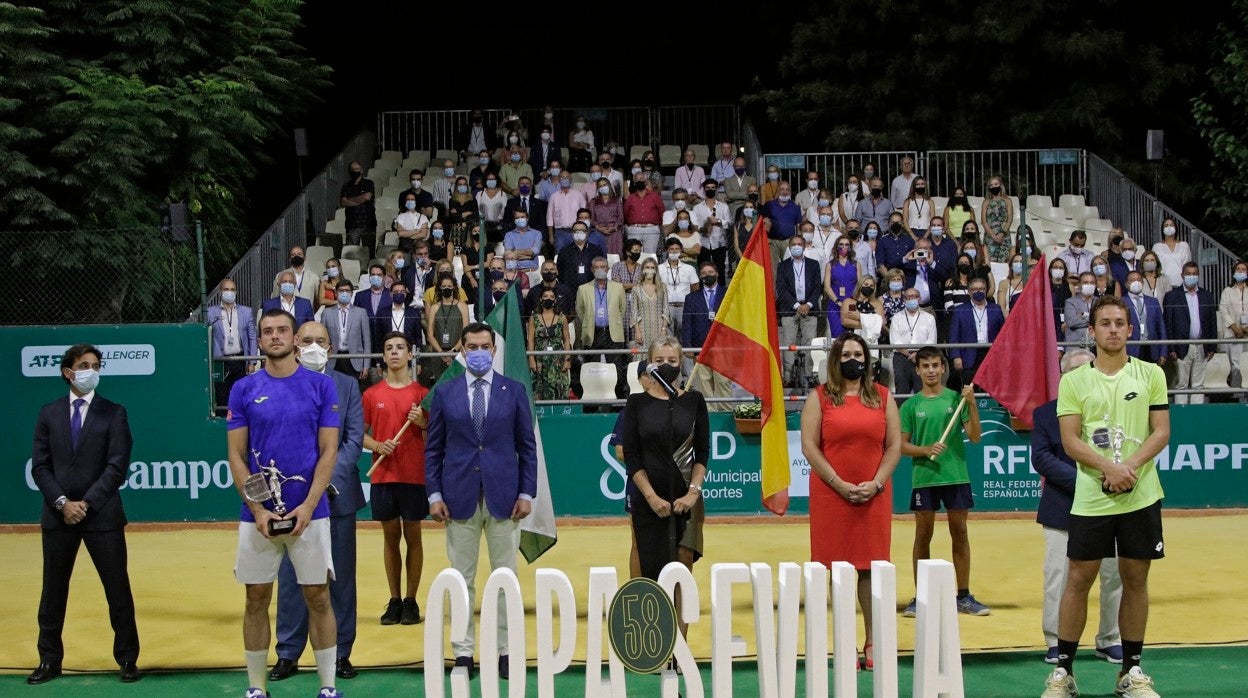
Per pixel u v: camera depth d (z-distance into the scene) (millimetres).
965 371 14758
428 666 6469
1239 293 16219
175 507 14531
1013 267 18734
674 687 6430
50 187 19578
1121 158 24875
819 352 14844
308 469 7121
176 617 9883
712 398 14680
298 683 8031
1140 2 24969
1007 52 24734
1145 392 7293
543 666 6406
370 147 26562
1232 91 22953
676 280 17328
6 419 14484
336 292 15938
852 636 6410
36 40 19953
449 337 14883
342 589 8156
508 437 8297
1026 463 14523
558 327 14828
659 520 7770
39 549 13242
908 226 20000
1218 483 14625
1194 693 7547
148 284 14734
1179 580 10781
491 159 23547
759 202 21594
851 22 25516
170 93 20172
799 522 14234
